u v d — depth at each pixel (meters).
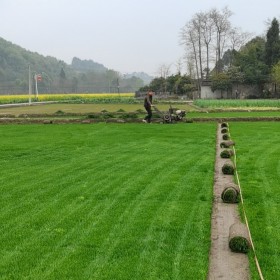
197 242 5.26
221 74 66.88
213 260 4.78
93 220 6.12
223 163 10.41
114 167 10.01
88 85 145.88
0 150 12.83
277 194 7.43
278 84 62.12
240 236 5.06
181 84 78.31
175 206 6.76
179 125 21.20
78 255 4.89
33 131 18.81
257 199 7.13
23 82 126.69
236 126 20.23
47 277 4.36
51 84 140.38
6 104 53.69
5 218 6.27
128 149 12.91
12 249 5.10
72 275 4.39
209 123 22.39
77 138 15.84
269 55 67.31
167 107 41.72
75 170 9.70
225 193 7.00
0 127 21.14
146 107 22.75
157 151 12.45
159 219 6.13
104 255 4.89
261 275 4.37
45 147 13.43
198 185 8.12
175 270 4.48
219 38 77.06
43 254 4.94
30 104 53.16
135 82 163.12
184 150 12.61
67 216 6.33
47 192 7.73
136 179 8.70
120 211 6.53
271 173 9.17
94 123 22.91
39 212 6.54
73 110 38.53
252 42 77.50
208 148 12.97
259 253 4.95
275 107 37.44
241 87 66.50
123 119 23.30
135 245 5.17
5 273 4.45
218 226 5.86
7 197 7.42
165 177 8.85
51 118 26.75
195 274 4.39
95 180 8.66
